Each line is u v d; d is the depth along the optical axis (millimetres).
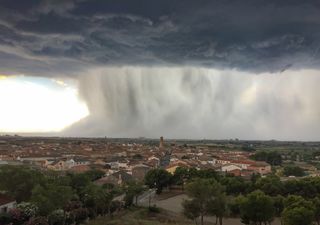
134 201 174375
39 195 100750
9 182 119125
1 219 95500
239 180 183750
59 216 99438
